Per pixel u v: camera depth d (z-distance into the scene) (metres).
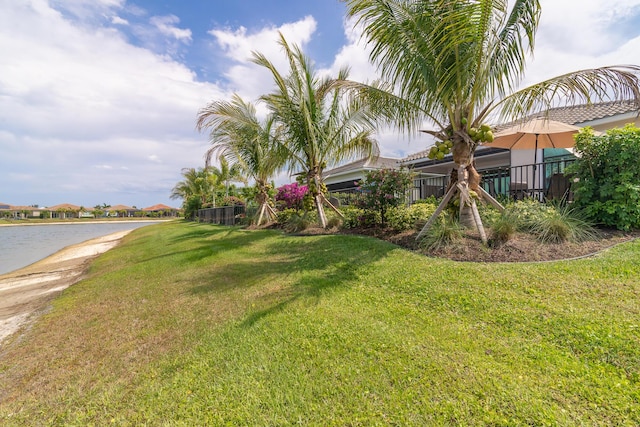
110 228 40.28
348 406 1.83
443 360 2.17
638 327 2.24
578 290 2.89
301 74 9.02
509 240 4.39
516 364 2.05
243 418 1.82
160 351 2.77
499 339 2.37
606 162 4.64
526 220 4.82
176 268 6.29
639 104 4.14
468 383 1.91
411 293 3.43
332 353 2.41
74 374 2.52
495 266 3.71
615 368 1.91
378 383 2.00
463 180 5.09
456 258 4.24
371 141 9.95
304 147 9.62
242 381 2.17
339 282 4.11
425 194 10.21
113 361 2.67
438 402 1.78
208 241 10.30
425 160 12.96
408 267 4.17
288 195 12.41
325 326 2.87
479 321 2.67
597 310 2.53
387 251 5.11
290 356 2.43
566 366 1.98
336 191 18.27
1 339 3.56
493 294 3.05
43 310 4.60
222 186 28.20
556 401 1.70
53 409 2.10
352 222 8.04
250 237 9.88
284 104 9.23
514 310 2.72
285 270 5.04
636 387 1.74
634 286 2.82
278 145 9.82
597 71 4.11
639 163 4.33
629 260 3.38
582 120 8.23
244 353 2.55
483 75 4.51
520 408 1.67
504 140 7.90
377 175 7.46
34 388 2.37
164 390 2.17
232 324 3.15
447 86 4.79
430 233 5.09
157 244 11.32
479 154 11.76
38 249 16.45
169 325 3.34
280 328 2.93
